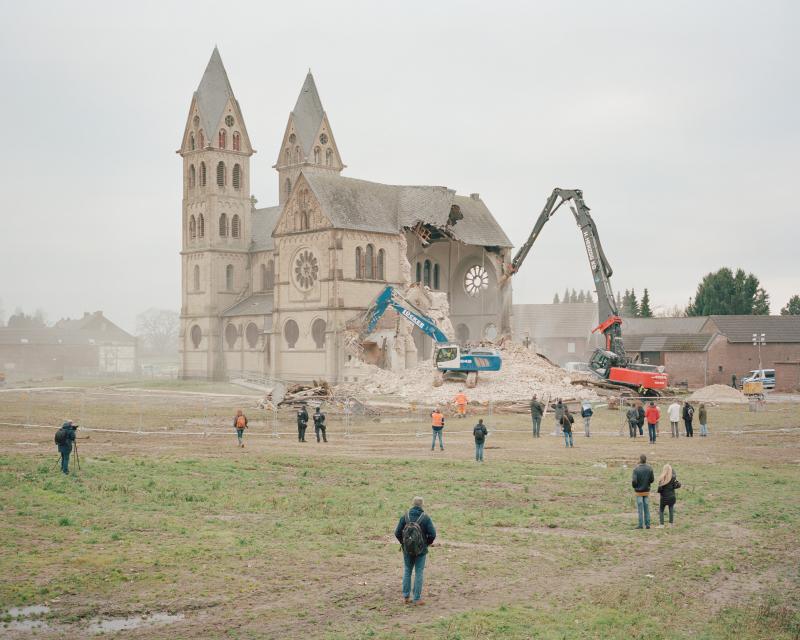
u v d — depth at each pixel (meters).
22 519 27.64
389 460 43.44
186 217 131.38
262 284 129.38
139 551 24.34
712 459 45.53
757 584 23.33
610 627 19.52
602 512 31.50
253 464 41.25
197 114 129.38
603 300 83.88
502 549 25.91
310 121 136.38
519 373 84.81
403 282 109.56
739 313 159.25
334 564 23.72
